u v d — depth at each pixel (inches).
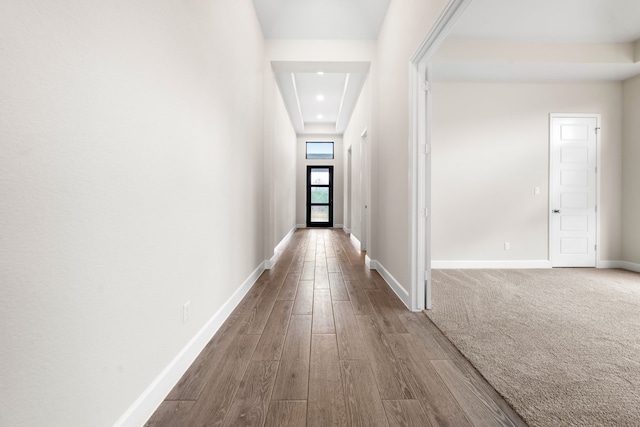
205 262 74.3
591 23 129.4
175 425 47.4
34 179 29.9
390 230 128.8
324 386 57.8
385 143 137.8
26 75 29.0
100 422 38.8
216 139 80.9
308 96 264.1
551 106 167.2
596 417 48.8
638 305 105.1
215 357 68.4
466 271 159.0
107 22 39.4
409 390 56.7
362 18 145.3
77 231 35.0
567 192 168.2
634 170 163.9
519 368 63.8
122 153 42.8
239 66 104.0
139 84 46.5
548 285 131.8
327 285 129.9
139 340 47.3
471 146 166.9
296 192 380.5
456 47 144.0
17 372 28.5
